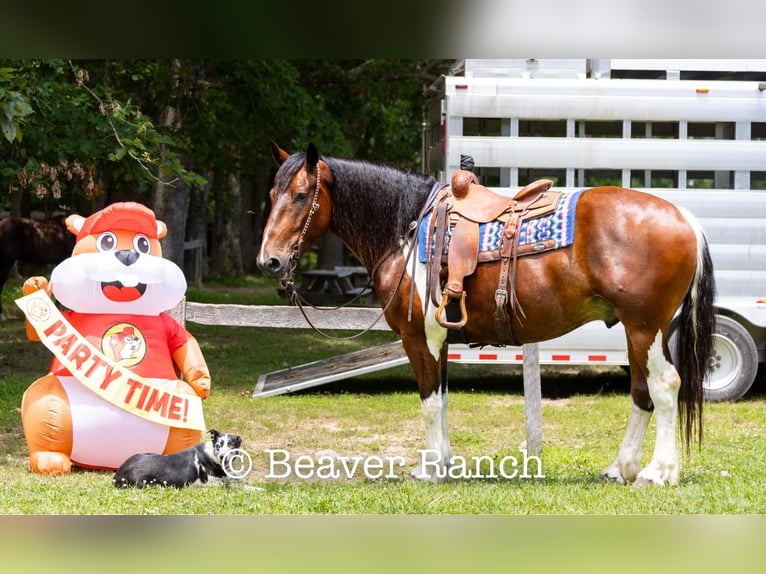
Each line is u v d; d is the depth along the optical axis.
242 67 14.05
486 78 9.98
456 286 5.77
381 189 6.20
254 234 31.08
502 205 5.97
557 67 10.16
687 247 5.70
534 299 5.79
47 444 6.59
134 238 6.84
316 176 6.11
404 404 10.21
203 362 7.01
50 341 6.62
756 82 10.00
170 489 6.04
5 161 11.25
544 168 10.03
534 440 7.61
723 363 10.29
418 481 6.30
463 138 9.84
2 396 9.97
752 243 10.04
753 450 7.59
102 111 10.78
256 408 9.84
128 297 6.70
